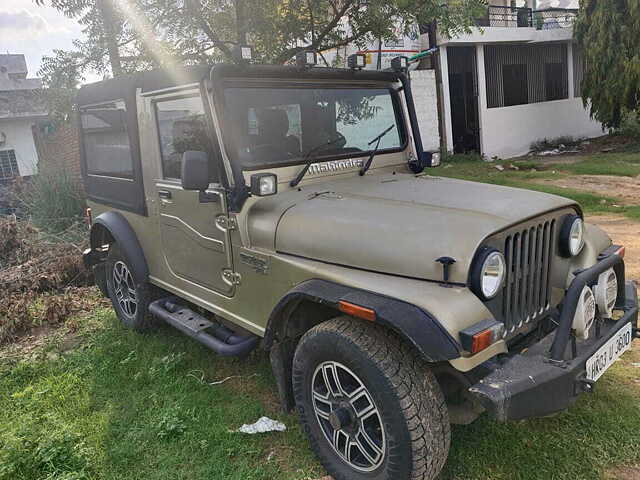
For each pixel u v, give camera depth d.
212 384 3.91
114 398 3.86
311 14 7.12
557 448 2.94
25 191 9.99
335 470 2.84
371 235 2.77
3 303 5.57
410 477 2.47
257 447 3.18
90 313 5.61
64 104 7.04
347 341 2.59
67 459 3.16
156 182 4.03
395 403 2.43
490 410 2.30
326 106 3.72
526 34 15.94
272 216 3.19
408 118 4.23
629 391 3.43
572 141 18.17
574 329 2.61
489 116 16.19
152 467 3.10
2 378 4.33
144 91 3.87
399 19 8.24
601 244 3.39
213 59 7.54
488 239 2.58
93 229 5.03
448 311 2.37
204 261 3.71
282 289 3.09
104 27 6.87
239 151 3.28
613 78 15.09
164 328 4.88
